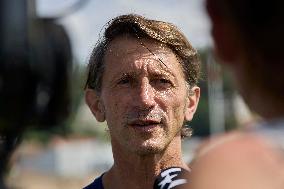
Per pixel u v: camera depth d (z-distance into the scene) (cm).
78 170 3253
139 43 409
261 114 193
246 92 196
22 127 244
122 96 406
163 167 410
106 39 418
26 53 237
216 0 196
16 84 236
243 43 192
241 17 190
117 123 408
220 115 3033
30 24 239
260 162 177
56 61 244
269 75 189
